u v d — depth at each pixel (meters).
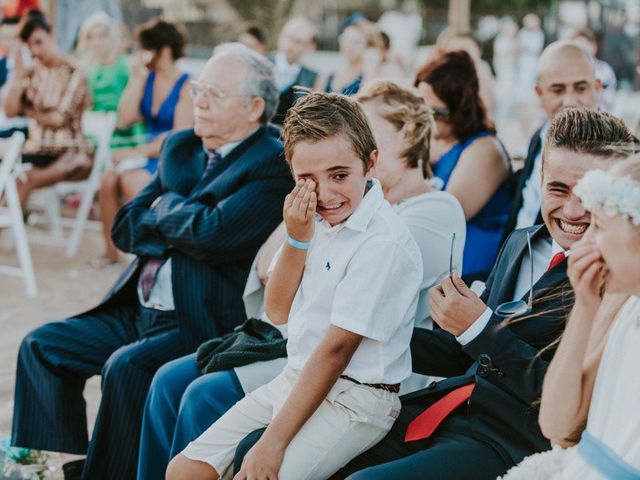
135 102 7.05
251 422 2.66
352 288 2.43
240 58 3.54
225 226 3.38
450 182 4.15
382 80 3.14
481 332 2.37
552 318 2.40
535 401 2.29
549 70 4.08
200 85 3.54
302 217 2.46
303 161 2.46
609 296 1.97
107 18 8.45
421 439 2.52
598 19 15.90
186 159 3.76
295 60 8.64
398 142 3.04
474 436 2.41
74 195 8.85
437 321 2.43
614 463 1.78
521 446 2.34
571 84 4.04
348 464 2.52
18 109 7.43
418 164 3.09
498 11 18.16
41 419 3.58
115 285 3.76
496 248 4.13
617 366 1.82
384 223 2.50
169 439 3.09
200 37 16.45
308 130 2.44
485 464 2.33
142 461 3.12
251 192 3.43
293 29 8.58
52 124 7.34
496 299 2.67
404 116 3.04
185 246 3.46
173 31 6.91
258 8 16.81
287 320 2.66
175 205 3.54
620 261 1.74
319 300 2.52
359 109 2.51
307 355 2.56
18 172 6.64
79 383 3.63
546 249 2.64
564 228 2.39
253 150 3.51
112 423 3.34
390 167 3.05
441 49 4.29
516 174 4.29
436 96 4.16
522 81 14.65
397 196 3.07
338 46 17.12
